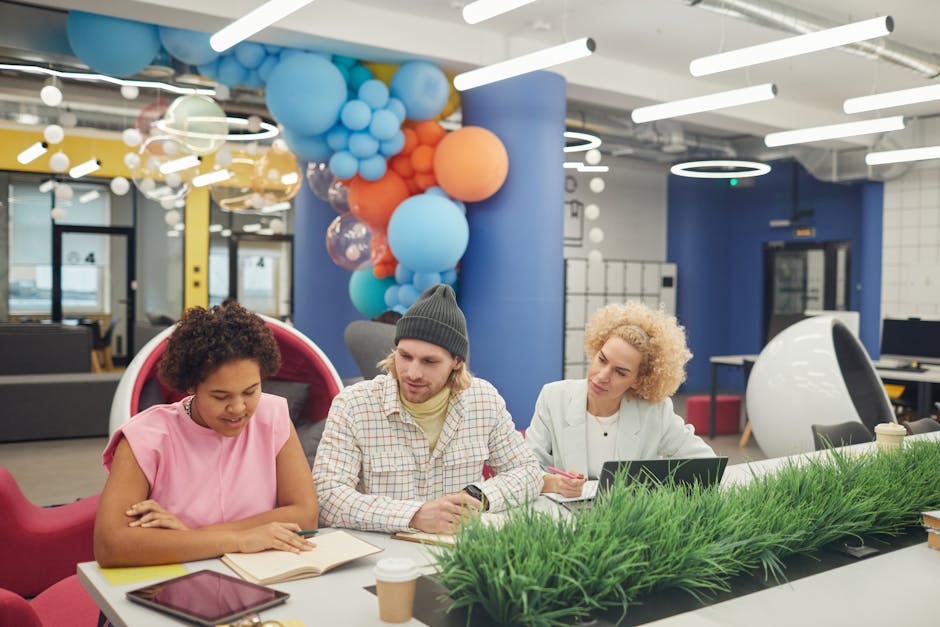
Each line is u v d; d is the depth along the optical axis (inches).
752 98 214.5
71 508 122.7
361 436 79.8
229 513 72.0
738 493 68.8
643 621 52.4
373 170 216.8
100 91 314.8
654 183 492.4
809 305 453.7
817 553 68.0
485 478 114.7
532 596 49.8
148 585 57.7
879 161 294.0
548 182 237.5
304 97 202.2
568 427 104.7
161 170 254.7
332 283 299.7
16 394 272.7
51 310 482.0
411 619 52.2
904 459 82.0
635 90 282.4
